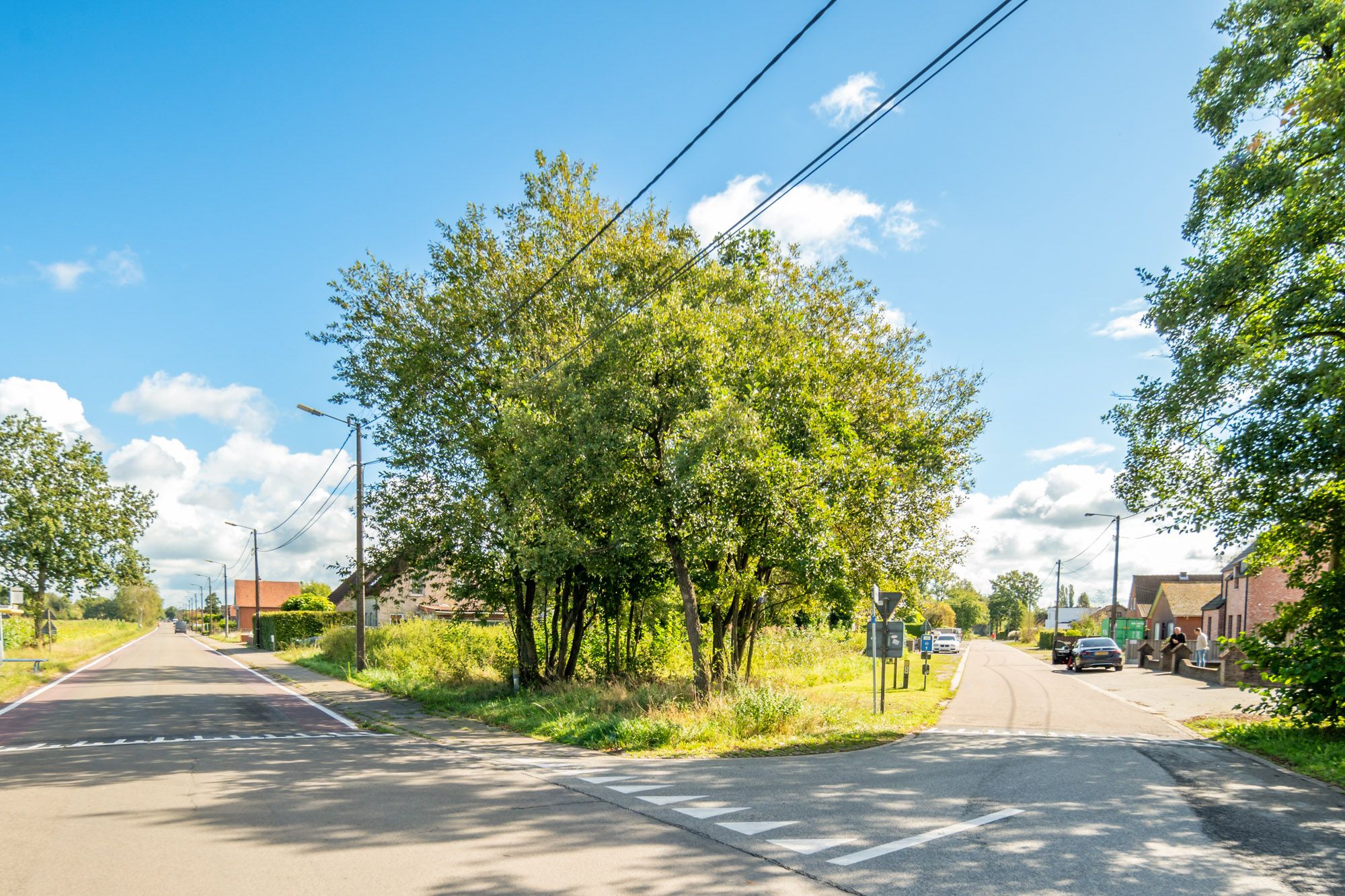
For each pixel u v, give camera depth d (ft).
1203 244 51.98
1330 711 44.88
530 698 63.62
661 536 49.60
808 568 50.55
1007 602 425.28
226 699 72.54
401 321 70.90
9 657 117.91
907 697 75.05
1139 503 57.21
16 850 22.08
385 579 74.84
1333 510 48.29
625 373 48.75
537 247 67.82
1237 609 140.97
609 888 18.69
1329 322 45.93
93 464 158.81
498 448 65.31
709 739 44.39
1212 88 50.31
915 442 65.31
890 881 19.24
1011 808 27.12
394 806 27.71
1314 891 18.76
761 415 50.24
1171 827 24.63
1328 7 44.19
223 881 19.30
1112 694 80.12
